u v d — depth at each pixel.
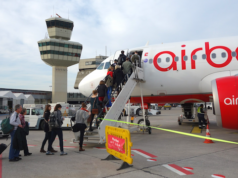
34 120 15.45
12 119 6.20
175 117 27.88
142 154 6.89
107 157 6.29
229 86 8.41
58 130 7.09
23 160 6.39
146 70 12.49
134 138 10.60
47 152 7.12
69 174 4.94
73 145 8.95
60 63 73.62
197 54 11.57
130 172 5.01
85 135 8.76
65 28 74.94
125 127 11.58
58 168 5.45
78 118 7.68
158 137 10.80
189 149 7.61
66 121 15.12
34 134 12.98
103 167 5.48
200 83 11.53
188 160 6.05
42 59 72.81
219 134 11.27
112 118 8.80
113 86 10.74
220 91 8.53
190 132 12.38
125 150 5.12
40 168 5.48
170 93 12.45
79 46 76.12
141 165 5.59
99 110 8.76
